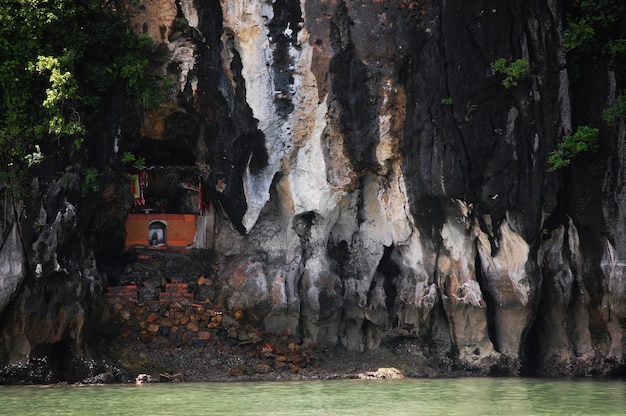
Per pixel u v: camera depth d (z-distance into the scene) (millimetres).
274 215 55281
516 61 51875
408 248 55156
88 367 47875
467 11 52469
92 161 50406
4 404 39062
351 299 55250
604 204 52500
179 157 55969
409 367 53312
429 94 52906
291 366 51969
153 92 51469
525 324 53438
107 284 53125
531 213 52625
